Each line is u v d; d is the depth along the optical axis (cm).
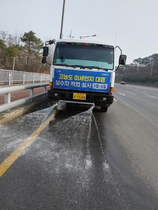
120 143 407
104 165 292
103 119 633
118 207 199
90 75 599
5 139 367
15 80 1586
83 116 643
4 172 246
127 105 1067
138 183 249
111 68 618
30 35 4250
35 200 198
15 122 493
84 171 267
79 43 630
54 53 629
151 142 436
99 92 611
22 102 647
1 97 911
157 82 7112
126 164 304
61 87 608
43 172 254
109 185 238
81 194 214
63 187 224
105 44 632
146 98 1627
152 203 210
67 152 328
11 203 191
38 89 1562
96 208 194
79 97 599
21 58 4075
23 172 250
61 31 1838
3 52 3653
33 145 346
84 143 383
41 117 572
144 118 716
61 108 725
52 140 381
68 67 607
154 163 319
